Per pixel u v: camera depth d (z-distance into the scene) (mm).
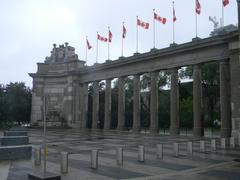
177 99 63000
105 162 24359
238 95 49125
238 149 33344
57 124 90750
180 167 22359
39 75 96750
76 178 18547
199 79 59000
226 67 54594
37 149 23625
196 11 63031
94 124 83500
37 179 17609
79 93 90500
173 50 62156
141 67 70438
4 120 98938
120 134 61156
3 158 25281
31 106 100188
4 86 106188
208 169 21688
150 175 19484
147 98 116000
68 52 96750
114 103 103625
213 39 54781
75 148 34312
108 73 80000
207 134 67750
